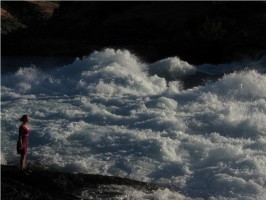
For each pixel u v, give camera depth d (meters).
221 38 40.62
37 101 20.33
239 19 45.03
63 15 68.50
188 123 14.77
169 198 9.93
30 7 99.62
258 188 9.96
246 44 36.88
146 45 48.16
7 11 96.38
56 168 12.13
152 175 11.41
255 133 13.41
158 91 21.34
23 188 9.60
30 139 14.56
